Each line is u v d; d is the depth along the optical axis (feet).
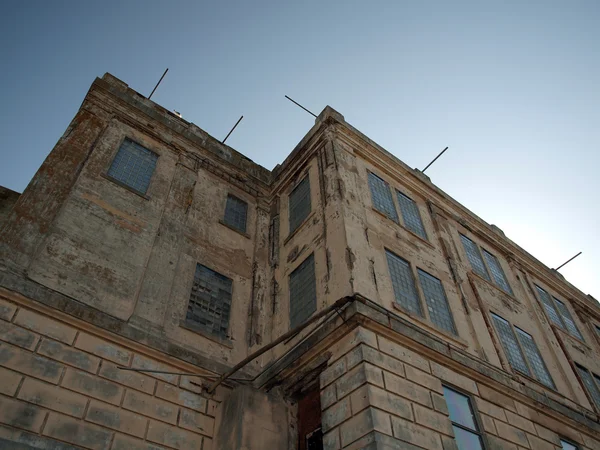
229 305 47.01
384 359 34.35
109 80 55.42
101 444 30.68
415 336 37.86
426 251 51.65
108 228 42.22
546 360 56.13
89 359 33.63
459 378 39.50
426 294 46.34
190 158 56.34
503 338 52.37
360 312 35.01
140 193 47.19
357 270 40.19
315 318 34.53
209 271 47.88
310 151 56.90
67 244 38.58
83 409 31.27
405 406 32.68
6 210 44.32
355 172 52.29
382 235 47.29
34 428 28.71
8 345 30.66
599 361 67.15
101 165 46.47
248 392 37.19
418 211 57.72
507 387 43.11
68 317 34.22
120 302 38.55
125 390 33.96
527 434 41.37
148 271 42.27
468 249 61.62
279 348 43.37
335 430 32.27
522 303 62.39
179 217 48.98
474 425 37.60
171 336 39.75
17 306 32.68
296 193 56.54
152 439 33.12
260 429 35.73
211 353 41.39
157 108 57.62
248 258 52.90
